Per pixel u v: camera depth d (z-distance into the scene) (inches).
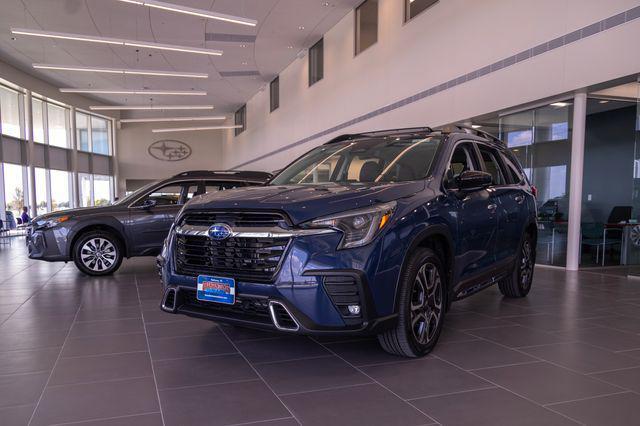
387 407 84.4
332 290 92.7
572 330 136.6
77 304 174.4
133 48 574.9
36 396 89.7
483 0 307.1
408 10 391.5
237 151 1014.4
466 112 324.5
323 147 156.3
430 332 113.0
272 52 606.5
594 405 85.5
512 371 102.5
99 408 84.3
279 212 96.3
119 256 245.1
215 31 519.5
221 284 100.2
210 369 104.2
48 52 588.7
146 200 249.9
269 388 93.4
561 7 253.4
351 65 483.5
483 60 308.0
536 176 294.2
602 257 339.6
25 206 670.5
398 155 130.5
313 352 115.5
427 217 107.7
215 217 104.8
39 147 761.6
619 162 404.5
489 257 141.6
